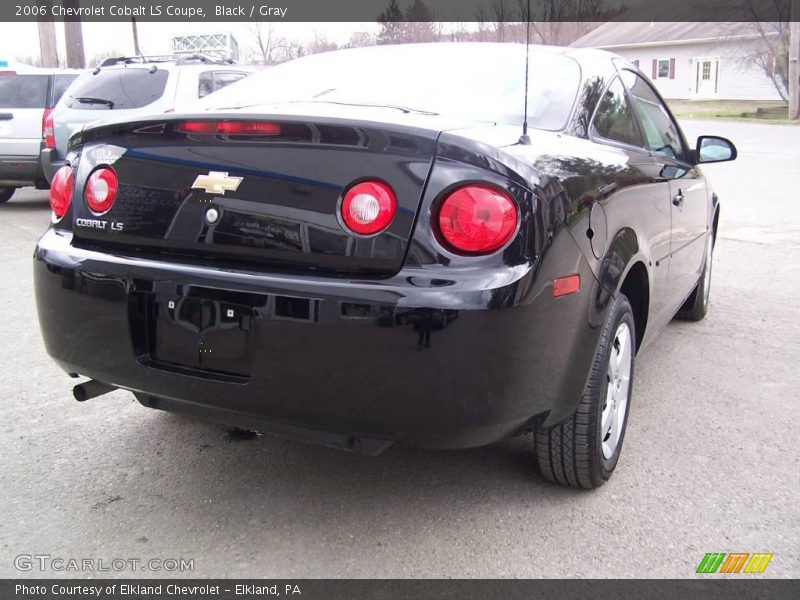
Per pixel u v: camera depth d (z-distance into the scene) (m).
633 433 3.56
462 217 2.22
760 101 42.28
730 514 2.85
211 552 2.59
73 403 3.82
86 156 2.73
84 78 9.09
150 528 2.72
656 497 2.97
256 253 2.38
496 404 2.29
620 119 3.51
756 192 12.69
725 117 35.75
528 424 2.46
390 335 2.20
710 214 5.00
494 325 2.20
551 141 2.68
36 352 4.60
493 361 2.23
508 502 2.92
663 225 3.56
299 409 2.34
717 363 4.58
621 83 3.66
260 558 2.56
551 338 2.39
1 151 9.77
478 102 2.98
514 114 2.91
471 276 2.21
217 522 2.77
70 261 2.65
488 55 3.34
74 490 2.96
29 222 9.36
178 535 2.68
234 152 2.42
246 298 2.33
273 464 3.20
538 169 2.38
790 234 8.90
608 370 2.88
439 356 2.20
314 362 2.28
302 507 2.87
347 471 3.15
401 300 2.19
